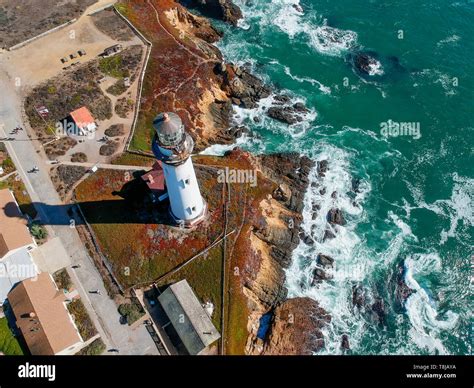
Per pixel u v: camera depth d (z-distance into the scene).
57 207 64.75
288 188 71.56
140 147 71.12
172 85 79.31
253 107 83.00
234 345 56.62
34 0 93.94
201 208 62.22
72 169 68.12
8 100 76.06
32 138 71.44
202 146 75.19
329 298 64.00
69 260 60.69
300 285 64.69
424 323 62.22
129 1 92.81
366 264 66.94
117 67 80.75
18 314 54.31
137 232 62.66
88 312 56.91
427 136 79.75
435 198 73.00
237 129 79.19
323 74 89.12
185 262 61.00
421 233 69.56
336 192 73.25
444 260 67.06
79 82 78.31
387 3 100.56
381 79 87.81
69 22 88.38
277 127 80.94
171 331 56.28
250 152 76.69
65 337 52.69
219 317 57.78
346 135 80.25
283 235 67.06
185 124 75.56
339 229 69.75
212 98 81.31
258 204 67.44
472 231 69.50
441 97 84.50
